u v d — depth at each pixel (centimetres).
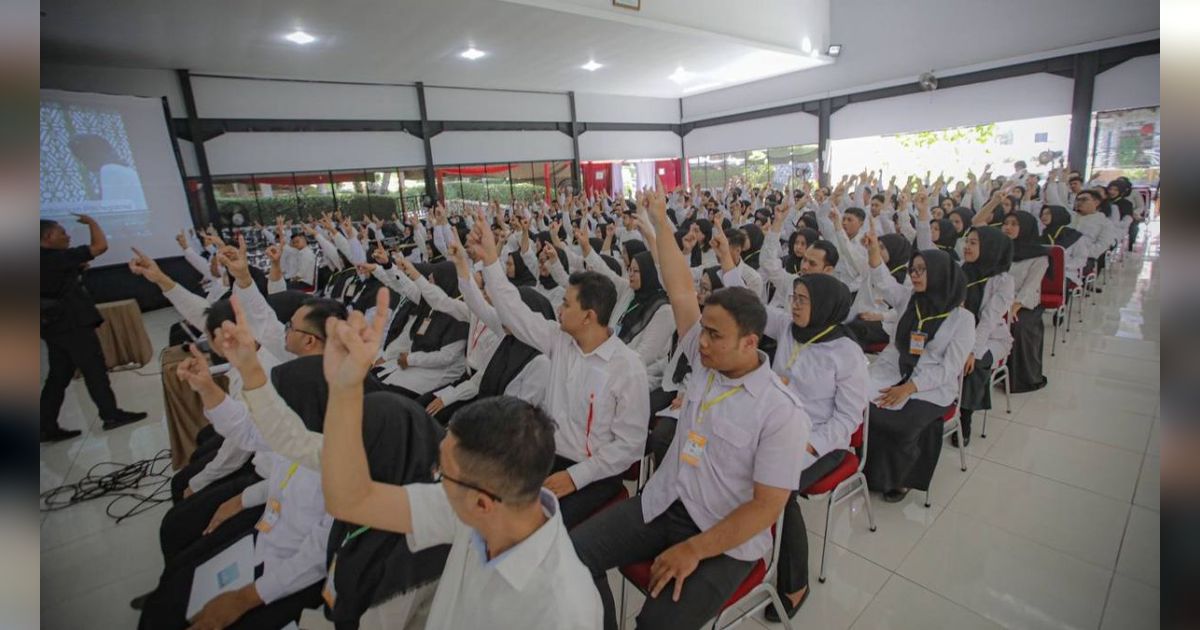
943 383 217
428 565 133
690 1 738
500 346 223
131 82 702
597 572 140
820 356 191
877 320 318
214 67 727
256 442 169
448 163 1020
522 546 88
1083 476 229
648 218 237
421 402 262
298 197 862
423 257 600
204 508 179
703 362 140
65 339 324
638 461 191
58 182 581
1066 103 835
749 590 137
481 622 91
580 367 174
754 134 1255
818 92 1116
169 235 677
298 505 144
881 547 198
